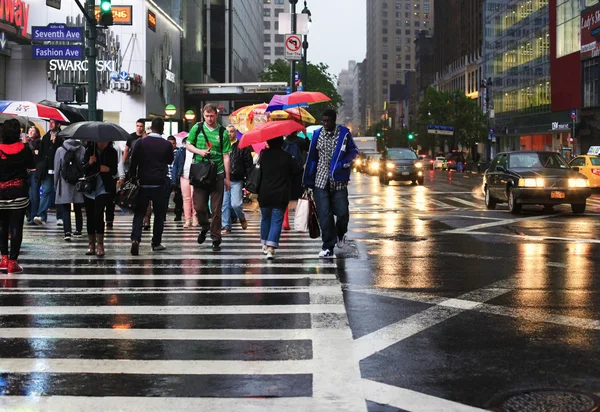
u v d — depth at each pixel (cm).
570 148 6334
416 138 11056
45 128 3359
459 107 9094
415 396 441
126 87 4028
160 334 605
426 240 1282
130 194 1082
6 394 452
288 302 732
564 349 546
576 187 1830
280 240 1283
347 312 682
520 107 8194
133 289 812
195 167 1127
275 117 1261
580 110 6300
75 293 790
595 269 934
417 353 539
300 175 1076
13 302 741
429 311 684
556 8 6844
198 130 1135
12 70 4103
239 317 666
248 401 434
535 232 1414
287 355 537
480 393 446
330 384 466
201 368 506
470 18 11012
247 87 5416
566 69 6625
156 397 443
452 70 12244
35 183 1596
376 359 524
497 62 9175
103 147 1095
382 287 812
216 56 7231
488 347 554
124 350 556
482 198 2691
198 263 1009
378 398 438
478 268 948
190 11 5734
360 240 1287
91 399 441
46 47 2103
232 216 1717
